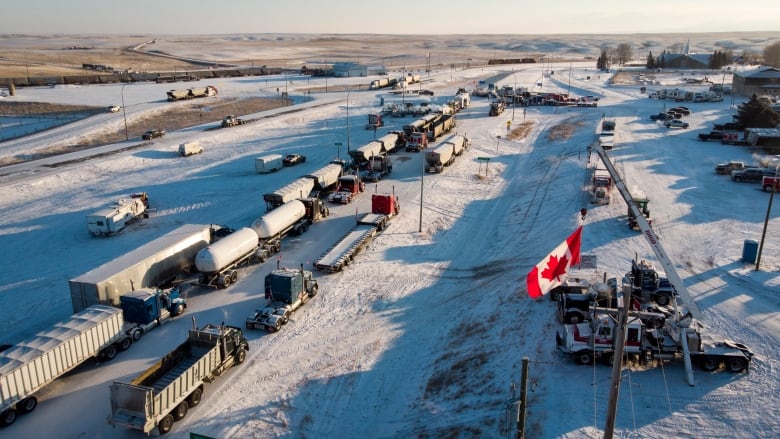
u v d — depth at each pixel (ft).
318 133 318.65
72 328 94.73
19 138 317.01
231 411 86.89
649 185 203.41
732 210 175.83
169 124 364.38
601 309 64.34
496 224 175.42
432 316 116.88
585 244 148.77
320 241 159.12
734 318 108.58
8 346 98.48
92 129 332.60
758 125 291.58
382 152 253.85
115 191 208.74
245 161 253.85
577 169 228.02
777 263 134.21
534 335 105.50
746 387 88.43
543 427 80.64
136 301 107.34
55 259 147.54
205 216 180.24
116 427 82.99
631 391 88.28
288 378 95.45
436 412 86.48
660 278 117.80
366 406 88.79
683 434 78.74
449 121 319.88
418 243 158.40
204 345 94.68
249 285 130.82
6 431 81.66
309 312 118.52
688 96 426.92
